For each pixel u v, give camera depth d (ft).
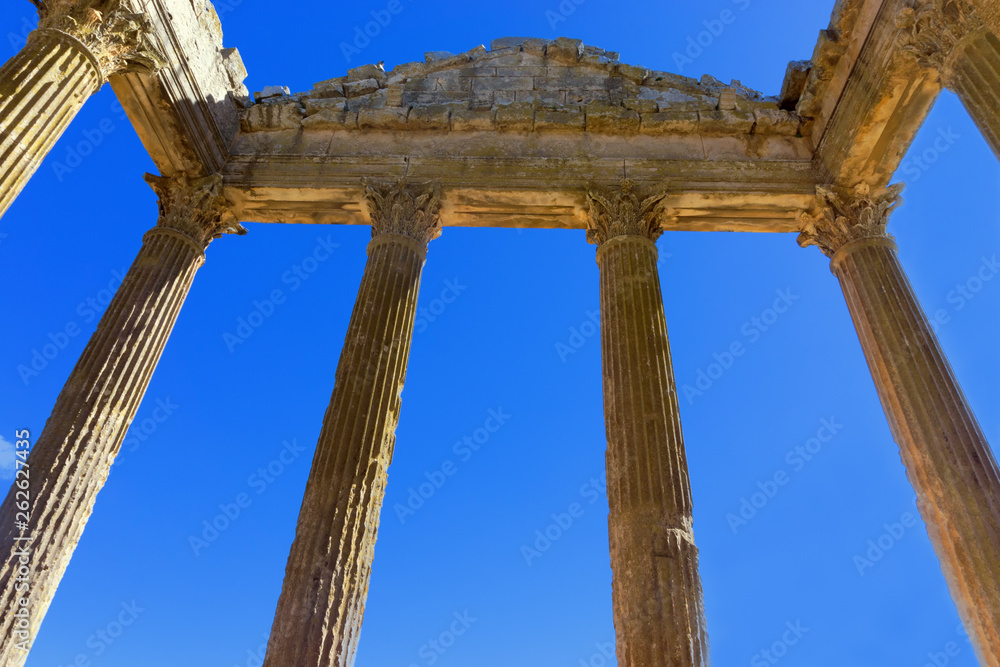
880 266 54.80
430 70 70.59
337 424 46.06
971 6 40.32
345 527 41.73
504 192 60.29
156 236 57.16
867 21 53.88
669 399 46.68
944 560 43.27
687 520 41.16
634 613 37.73
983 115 39.99
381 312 52.08
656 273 54.34
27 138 41.81
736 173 61.46
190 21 59.11
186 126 57.72
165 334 54.19
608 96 68.33
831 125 59.77
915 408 47.32
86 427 46.47
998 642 38.81
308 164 62.80
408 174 61.72
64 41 45.47
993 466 43.57
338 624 38.65
